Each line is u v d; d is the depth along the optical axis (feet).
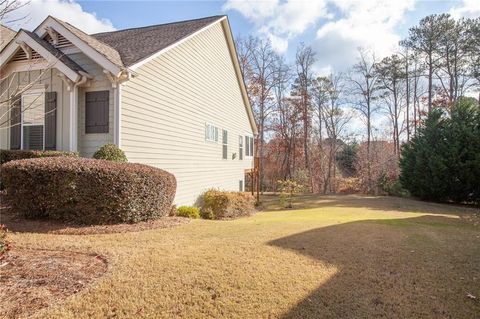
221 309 9.96
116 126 25.48
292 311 9.99
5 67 27.96
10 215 21.31
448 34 77.10
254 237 18.48
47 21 26.71
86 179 19.90
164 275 12.07
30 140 28.04
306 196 64.90
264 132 108.37
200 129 41.68
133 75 26.37
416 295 11.35
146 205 22.03
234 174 56.49
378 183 77.92
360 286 11.94
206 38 43.52
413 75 88.69
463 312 10.25
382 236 19.77
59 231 18.39
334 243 17.58
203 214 33.99
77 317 9.20
